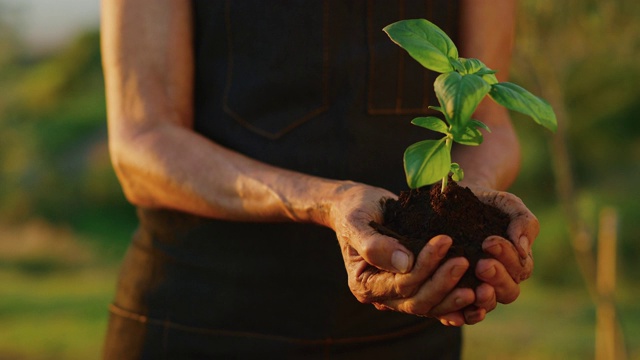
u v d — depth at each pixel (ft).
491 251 4.45
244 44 6.35
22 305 33.83
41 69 75.97
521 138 48.57
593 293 13.70
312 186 5.43
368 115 6.31
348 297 6.20
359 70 6.29
